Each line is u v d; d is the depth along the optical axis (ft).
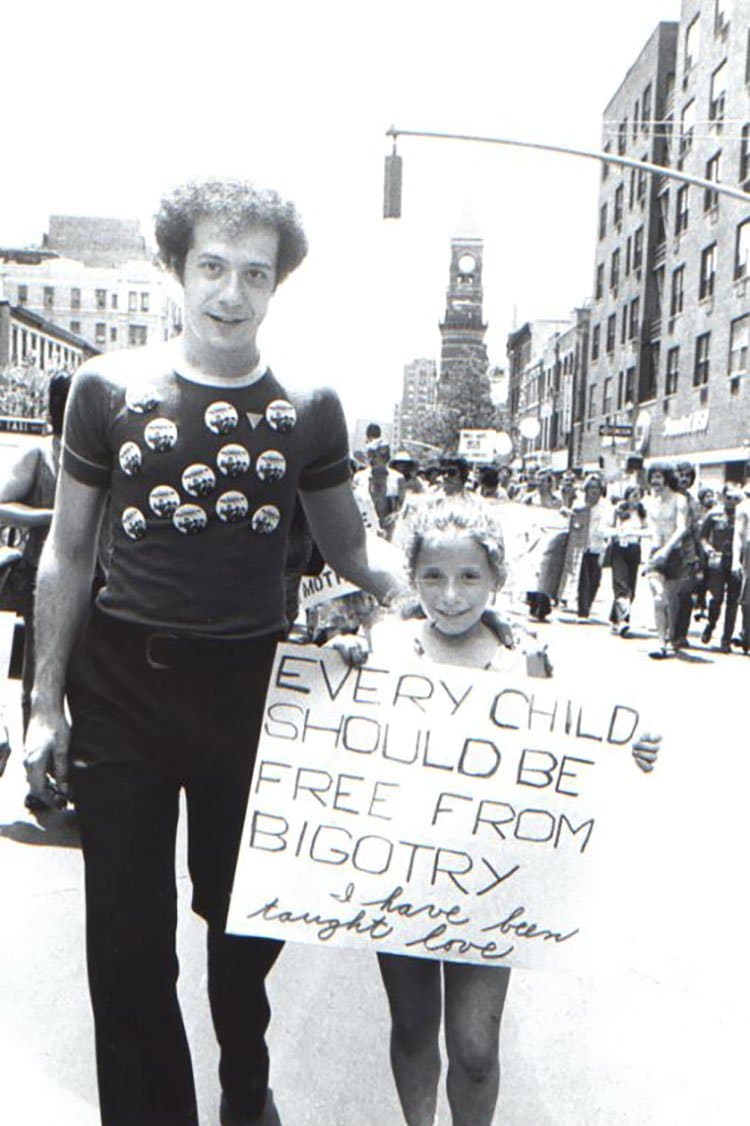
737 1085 11.37
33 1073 11.16
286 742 8.80
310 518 9.64
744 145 122.52
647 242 156.87
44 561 8.77
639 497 46.52
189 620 8.39
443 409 376.68
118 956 8.17
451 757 8.92
